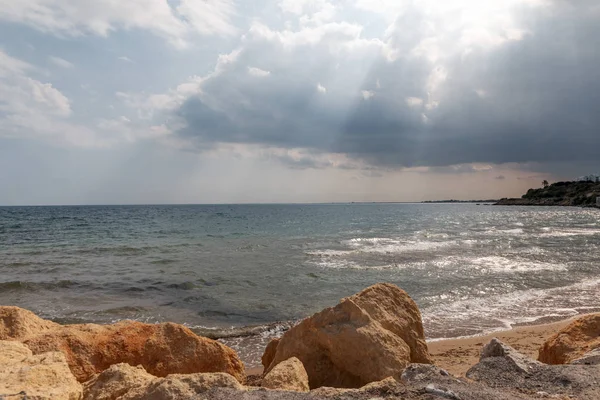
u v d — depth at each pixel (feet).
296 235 151.02
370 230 174.29
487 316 46.83
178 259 90.58
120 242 126.62
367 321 22.97
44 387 14.65
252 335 41.01
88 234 155.33
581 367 18.02
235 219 276.21
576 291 58.65
